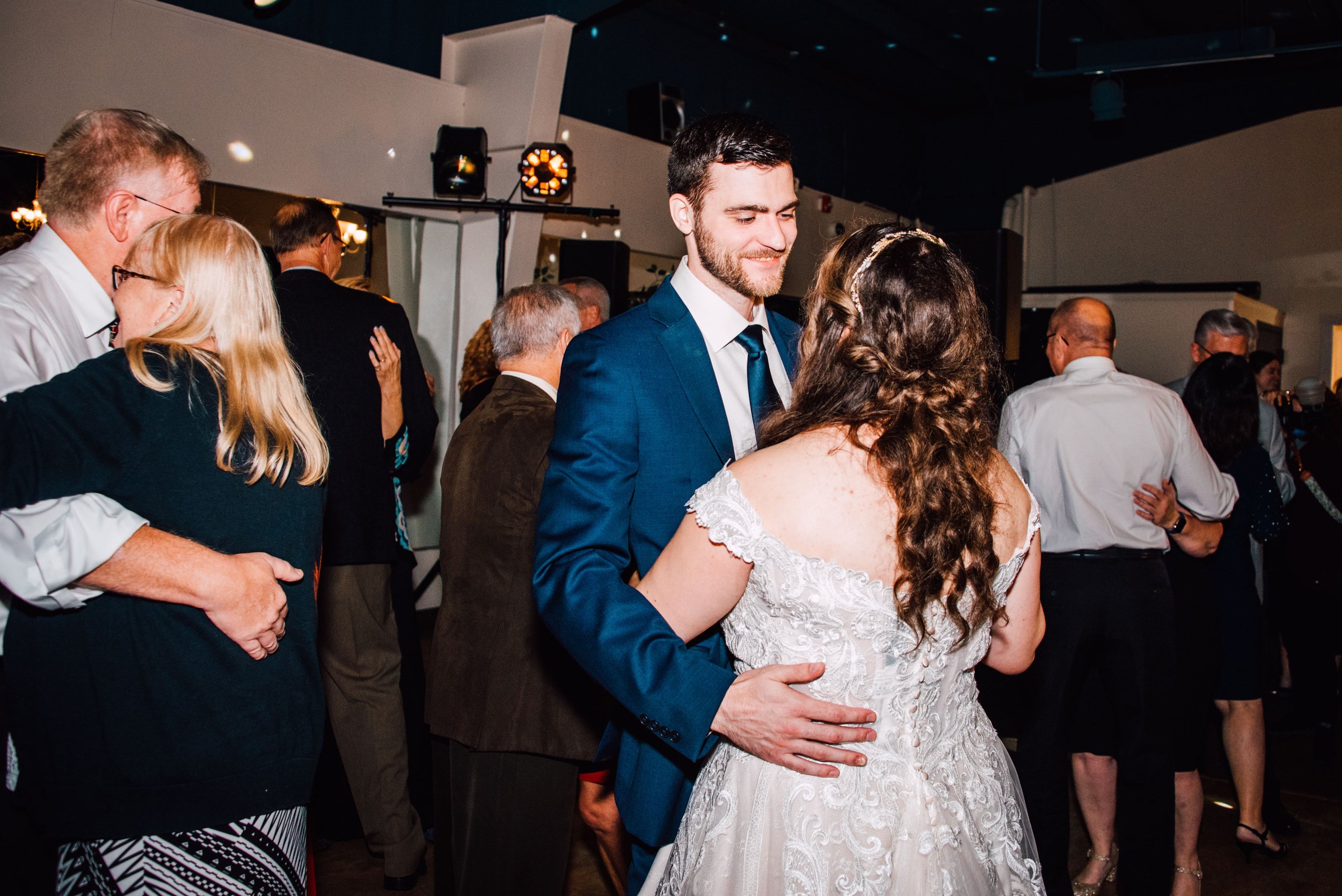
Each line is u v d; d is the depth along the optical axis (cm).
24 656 116
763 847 114
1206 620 241
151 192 147
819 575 108
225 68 444
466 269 561
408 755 276
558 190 524
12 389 128
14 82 379
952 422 108
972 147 1099
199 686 118
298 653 130
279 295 246
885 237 117
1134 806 224
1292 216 880
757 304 159
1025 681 232
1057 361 248
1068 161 1042
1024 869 122
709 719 114
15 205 385
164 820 116
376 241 521
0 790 135
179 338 124
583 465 136
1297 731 396
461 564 202
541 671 191
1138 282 945
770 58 895
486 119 554
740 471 112
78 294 144
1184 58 679
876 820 111
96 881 117
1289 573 371
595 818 211
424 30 561
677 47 802
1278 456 345
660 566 120
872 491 108
